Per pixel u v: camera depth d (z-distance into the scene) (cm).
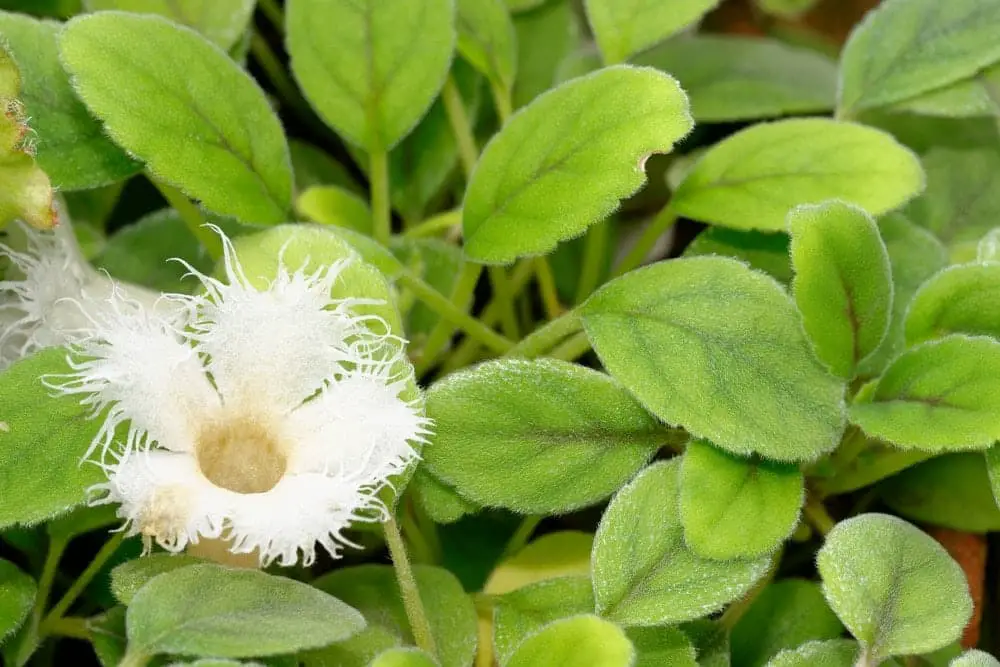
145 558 32
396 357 32
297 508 31
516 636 32
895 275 35
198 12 36
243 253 33
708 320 32
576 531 34
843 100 37
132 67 33
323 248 33
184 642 30
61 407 31
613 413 33
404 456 31
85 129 34
